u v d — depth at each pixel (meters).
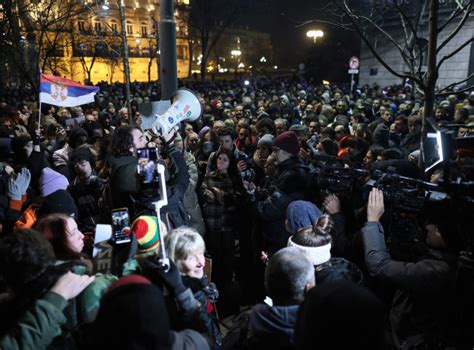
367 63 25.05
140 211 2.47
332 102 13.90
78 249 2.28
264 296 4.10
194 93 3.01
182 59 59.50
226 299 4.07
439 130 2.35
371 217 2.29
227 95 20.17
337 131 6.38
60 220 2.24
